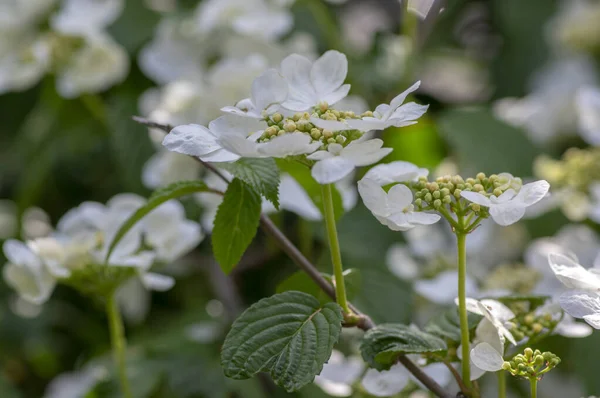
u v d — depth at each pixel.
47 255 0.94
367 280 1.11
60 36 1.24
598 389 1.03
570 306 0.83
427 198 0.83
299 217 1.18
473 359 0.83
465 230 0.83
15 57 1.26
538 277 1.03
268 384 1.10
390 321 1.10
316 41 1.37
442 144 1.33
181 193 0.89
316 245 1.23
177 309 1.39
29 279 0.96
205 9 1.21
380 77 1.33
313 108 0.84
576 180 1.15
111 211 0.96
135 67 1.33
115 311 0.96
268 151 0.80
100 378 1.10
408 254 1.16
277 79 0.83
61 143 1.39
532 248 1.05
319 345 0.82
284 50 1.23
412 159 1.31
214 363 1.11
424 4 0.85
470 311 0.88
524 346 0.89
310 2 1.31
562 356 1.06
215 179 1.08
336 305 0.84
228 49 1.23
